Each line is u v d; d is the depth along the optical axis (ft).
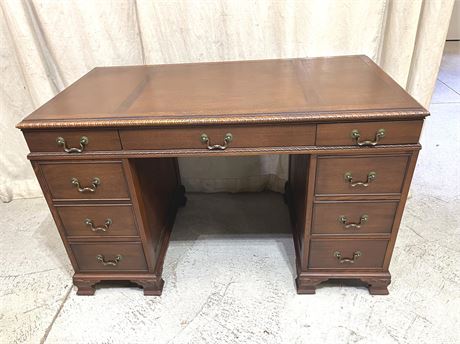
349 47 5.11
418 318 4.11
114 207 4.00
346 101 3.50
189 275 4.89
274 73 4.46
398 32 4.84
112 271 4.51
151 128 3.46
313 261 4.30
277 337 4.00
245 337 4.02
